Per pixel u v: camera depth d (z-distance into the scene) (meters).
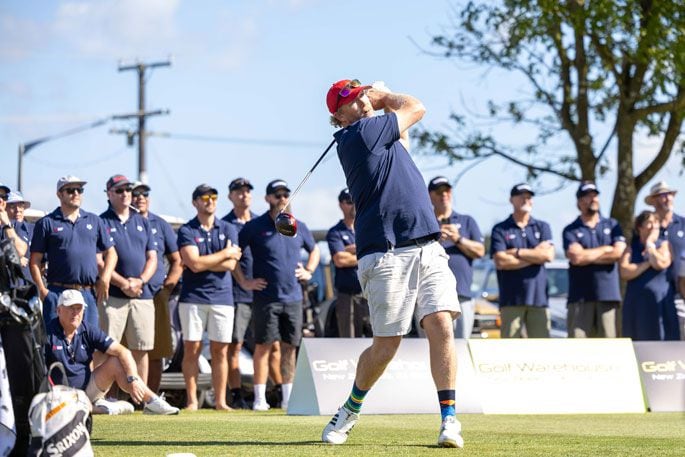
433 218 15.10
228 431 18.03
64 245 25.22
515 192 30.20
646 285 30.16
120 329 27.42
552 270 47.09
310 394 23.69
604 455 14.06
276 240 29.22
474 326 43.06
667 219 30.45
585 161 43.00
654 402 26.70
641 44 38.34
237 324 30.58
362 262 15.16
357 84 15.70
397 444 15.52
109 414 23.84
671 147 42.09
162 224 29.30
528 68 44.62
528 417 24.12
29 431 12.35
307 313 39.41
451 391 14.98
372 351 15.34
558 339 26.30
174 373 31.86
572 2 39.66
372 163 15.01
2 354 12.04
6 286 12.32
